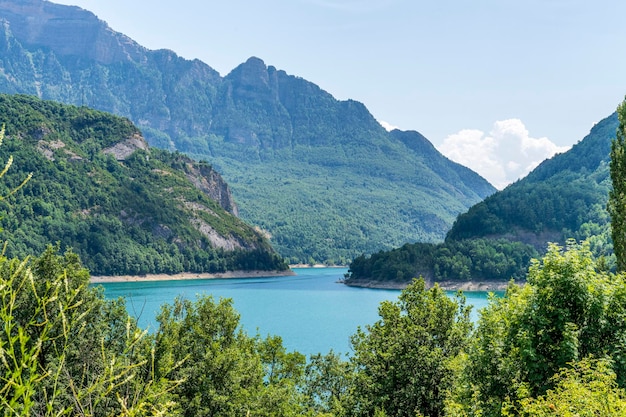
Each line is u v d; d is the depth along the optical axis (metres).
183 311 44.19
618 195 34.38
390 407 37.50
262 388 43.25
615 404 17.09
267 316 155.25
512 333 24.97
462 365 29.55
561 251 25.48
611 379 19.80
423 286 43.91
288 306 181.25
